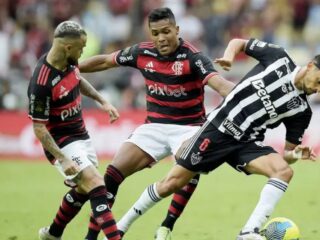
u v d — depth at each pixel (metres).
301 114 25.53
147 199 26.70
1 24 74.19
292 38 73.12
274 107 25.22
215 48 71.06
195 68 27.39
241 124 25.50
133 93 63.84
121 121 59.16
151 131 28.53
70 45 25.09
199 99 28.38
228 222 35.25
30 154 60.25
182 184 26.33
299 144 26.20
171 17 27.30
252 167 25.56
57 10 75.25
